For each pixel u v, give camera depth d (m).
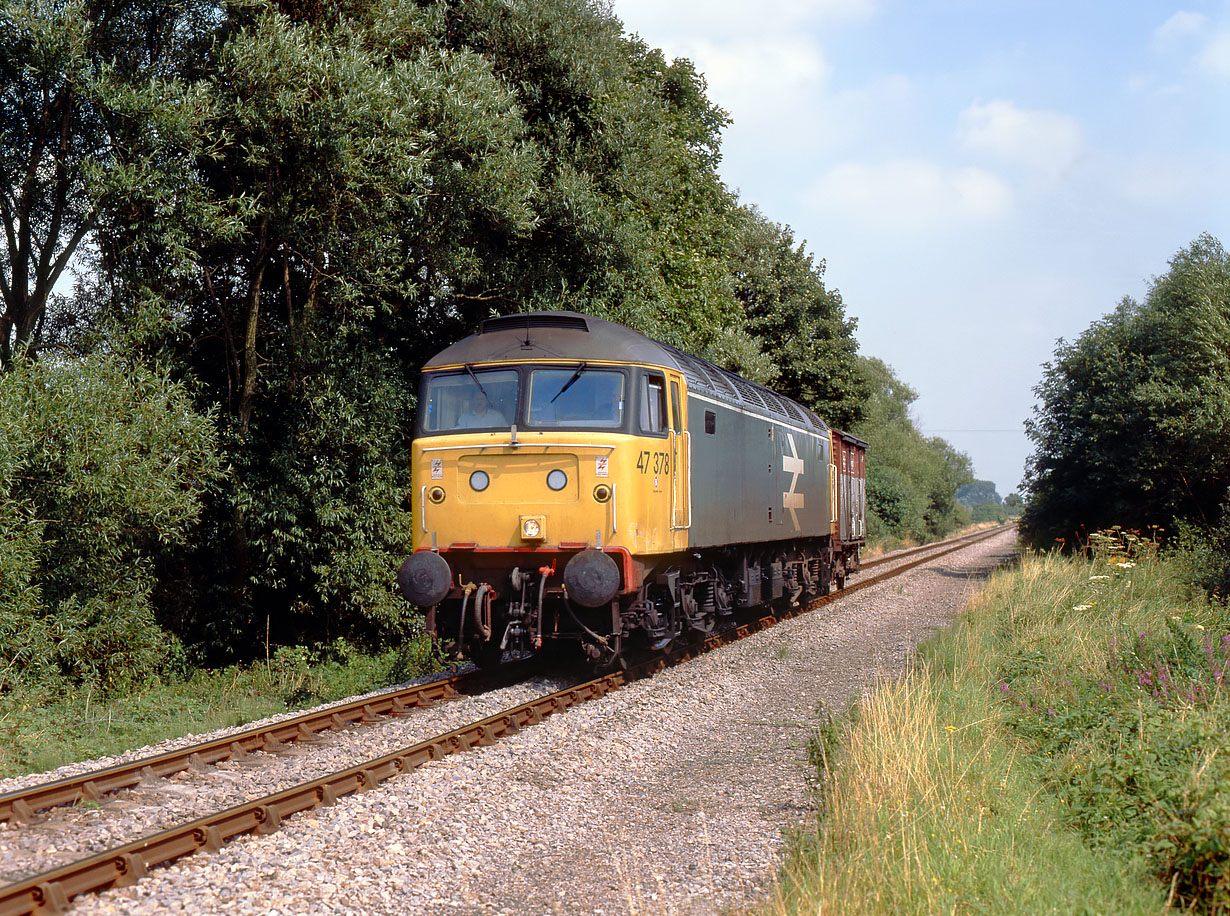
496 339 11.73
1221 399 22.88
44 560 12.50
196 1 13.69
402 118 13.78
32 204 13.95
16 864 5.64
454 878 5.69
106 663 12.84
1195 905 4.87
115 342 13.28
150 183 12.73
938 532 69.69
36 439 11.52
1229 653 9.24
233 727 9.65
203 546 16.52
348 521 15.68
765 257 38.06
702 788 7.73
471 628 11.71
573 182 17.03
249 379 15.38
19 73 12.73
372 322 17.38
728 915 5.07
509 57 17.78
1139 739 6.63
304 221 14.41
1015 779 6.90
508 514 11.04
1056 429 28.95
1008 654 12.10
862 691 10.49
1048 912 4.65
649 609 11.78
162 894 5.15
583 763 8.21
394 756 7.71
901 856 5.34
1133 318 27.61
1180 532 22.91
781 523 17.27
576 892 5.54
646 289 20.11
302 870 5.54
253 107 13.39
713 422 13.48
